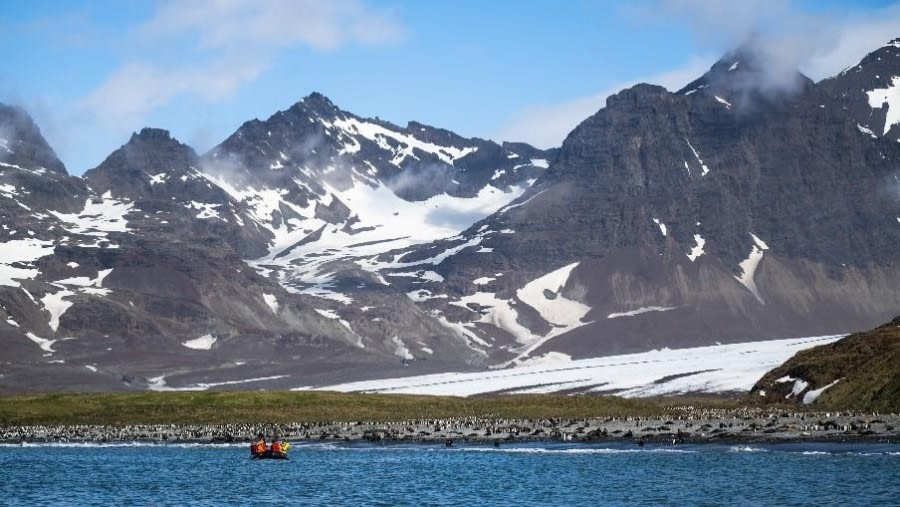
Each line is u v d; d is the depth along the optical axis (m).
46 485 138.00
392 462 157.00
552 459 153.12
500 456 159.88
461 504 115.69
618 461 147.38
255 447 166.00
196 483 137.75
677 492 118.38
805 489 115.56
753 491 116.19
